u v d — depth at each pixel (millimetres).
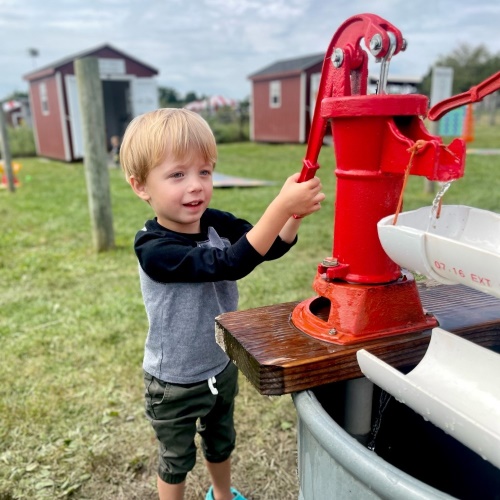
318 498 864
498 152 12258
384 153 898
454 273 780
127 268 4113
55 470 1874
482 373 816
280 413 2176
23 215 6461
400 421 1166
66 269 4125
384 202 946
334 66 947
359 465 697
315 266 3951
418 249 809
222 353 1397
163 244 1198
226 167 11641
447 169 795
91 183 4453
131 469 1884
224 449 1552
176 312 1314
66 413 2182
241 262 1061
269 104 20547
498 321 1054
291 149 16875
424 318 1024
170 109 1293
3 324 3055
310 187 1009
